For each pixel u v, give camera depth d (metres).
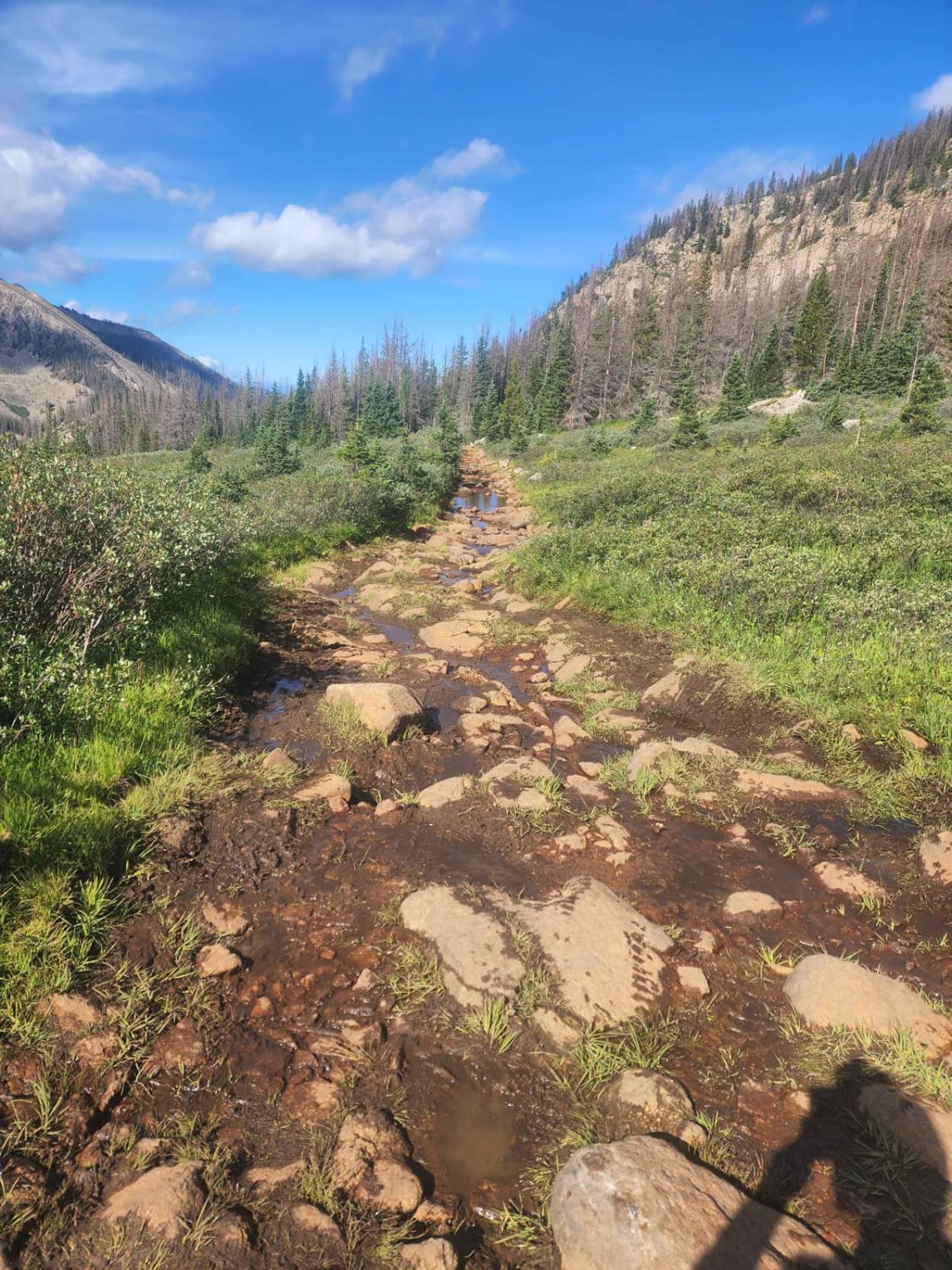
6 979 3.13
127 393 163.25
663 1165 2.33
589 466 33.31
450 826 4.96
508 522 23.55
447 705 7.51
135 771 5.11
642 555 11.66
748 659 7.86
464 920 3.68
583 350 74.81
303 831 4.82
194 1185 2.36
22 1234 2.20
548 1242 2.28
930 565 10.21
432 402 105.44
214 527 10.88
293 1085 2.85
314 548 16.08
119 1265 2.11
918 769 5.70
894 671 7.11
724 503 14.51
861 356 53.22
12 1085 2.71
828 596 8.73
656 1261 2.02
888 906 4.19
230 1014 3.21
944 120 152.88
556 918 3.66
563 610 11.02
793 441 29.41
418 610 11.25
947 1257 2.21
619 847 4.70
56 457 7.36
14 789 4.31
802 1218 2.34
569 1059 2.99
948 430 25.48
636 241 198.12
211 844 4.52
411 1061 3.00
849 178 160.62
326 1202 2.36
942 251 86.06
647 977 3.42
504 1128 2.71
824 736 6.42
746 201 188.50
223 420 104.69
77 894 3.75
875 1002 3.20
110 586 6.89
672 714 7.18
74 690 5.32
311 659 8.92
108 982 3.28
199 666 7.14
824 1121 2.73
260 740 6.37
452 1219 2.35
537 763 5.87
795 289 83.44
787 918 4.05
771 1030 3.21
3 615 5.95
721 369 70.94
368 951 3.66
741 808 5.29
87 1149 2.52
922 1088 2.81
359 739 6.34
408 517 22.22
